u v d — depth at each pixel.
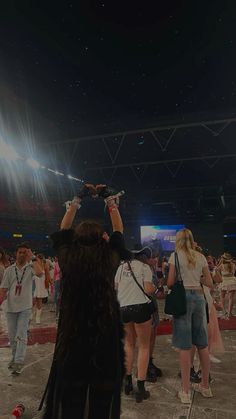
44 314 10.68
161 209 35.75
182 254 4.14
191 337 4.04
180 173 32.19
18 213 36.00
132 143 26.58
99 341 2.07
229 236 36.06
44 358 5.72
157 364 5.39
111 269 2.24
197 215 34.47
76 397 2.04
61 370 2.07
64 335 2.10
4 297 5.23
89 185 2.71
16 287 5.18
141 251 4.40
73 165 29.53
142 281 4.24
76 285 2.16
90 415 2.02
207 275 4.19
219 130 21.30
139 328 4.16
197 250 4.61
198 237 34.69
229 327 8.41
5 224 34.88
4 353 6.07
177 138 25.39
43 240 37.47
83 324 2.09
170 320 9.12
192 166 30.84
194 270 4.10
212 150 26.27
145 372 4.09
